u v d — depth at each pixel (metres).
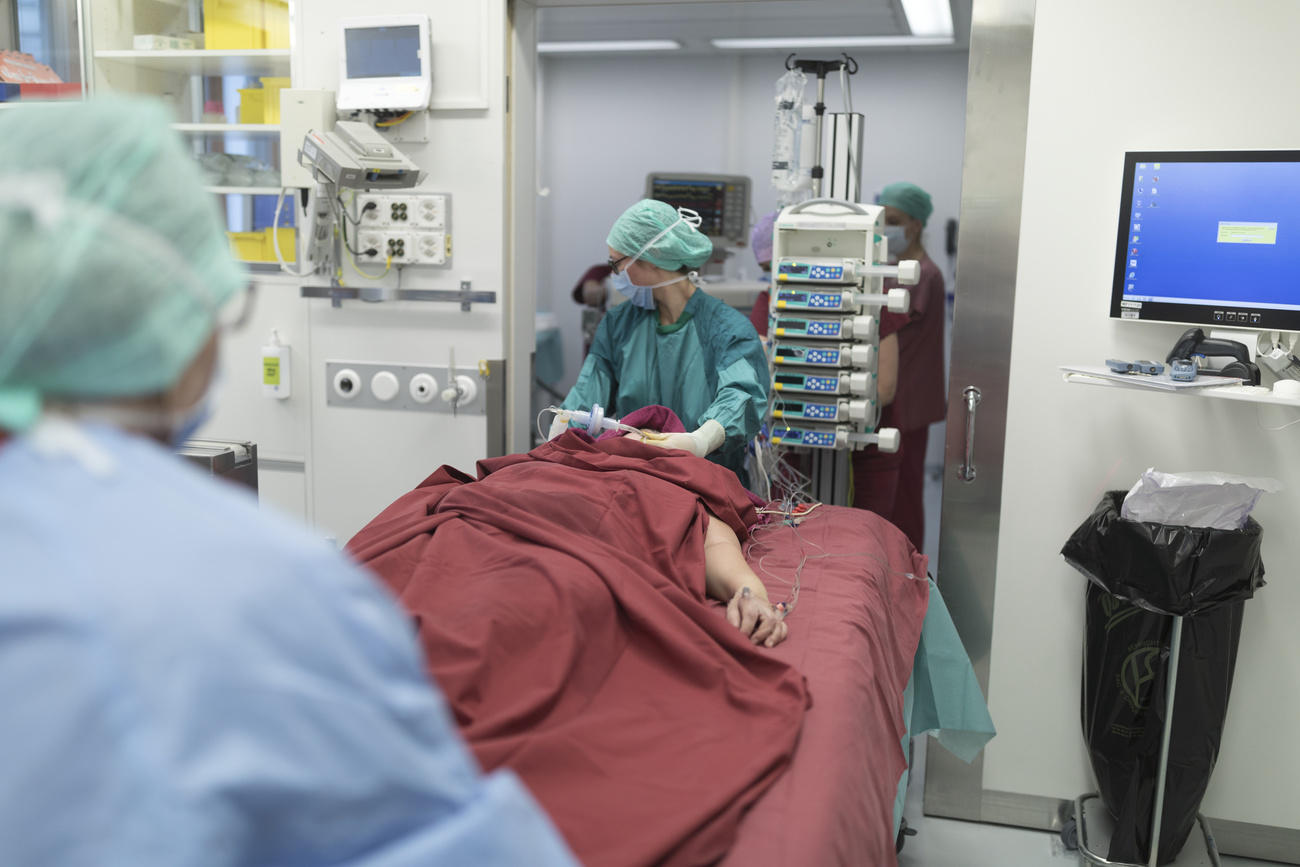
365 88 2.97
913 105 5.78
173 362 0.61
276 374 3.19
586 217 6.33
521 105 3.06
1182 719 2.33
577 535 1.69
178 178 0.63
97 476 0.55
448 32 2.96
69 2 3.18
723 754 1.21
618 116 6.18
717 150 6.08
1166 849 2.42
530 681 1.29
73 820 0.49
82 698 0.50
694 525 1.87
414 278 3.08
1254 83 2.34
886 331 3.53
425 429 3.14
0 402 0.57
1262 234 2.28
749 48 5.69
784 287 2.65
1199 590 2.18
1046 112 2.48
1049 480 2.60
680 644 1.42
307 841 0.54
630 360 2.70
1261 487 2.14
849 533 2.26
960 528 2.69
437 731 0.60
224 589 0.53
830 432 2.69
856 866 1.17
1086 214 2.48
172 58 3.19
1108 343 2.51
